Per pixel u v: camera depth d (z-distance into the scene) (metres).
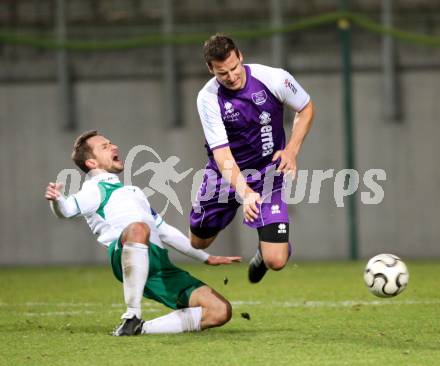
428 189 46.19
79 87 48.06
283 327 18.84
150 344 16.20
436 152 46.28
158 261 17.77
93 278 34.62
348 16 42.03
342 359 14.54
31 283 32.59
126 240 17.12
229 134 18.94
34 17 48.53
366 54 46.78
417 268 37.41
